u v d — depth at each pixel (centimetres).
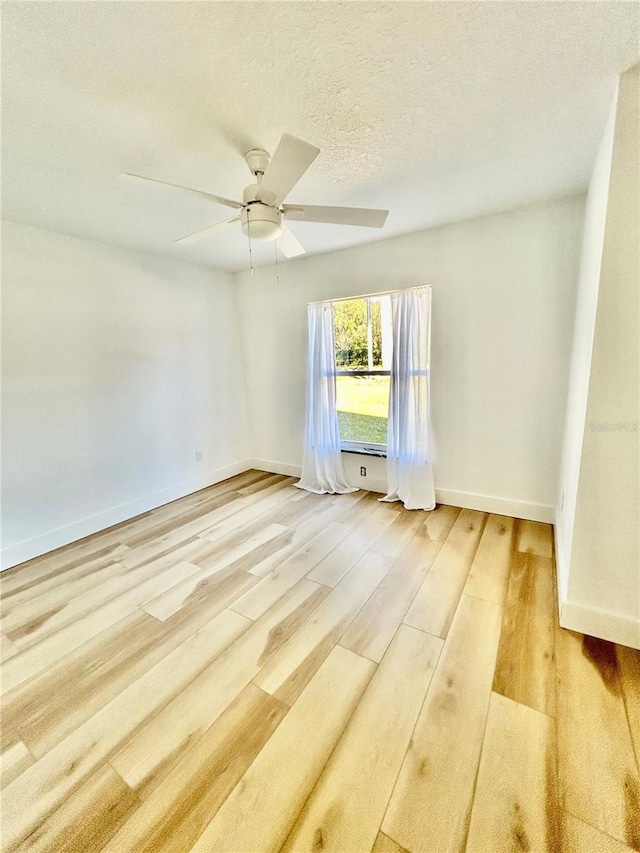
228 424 420
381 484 355
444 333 295
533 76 130
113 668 164
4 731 137
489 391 285
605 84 135
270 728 134
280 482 402
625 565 162
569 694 142
